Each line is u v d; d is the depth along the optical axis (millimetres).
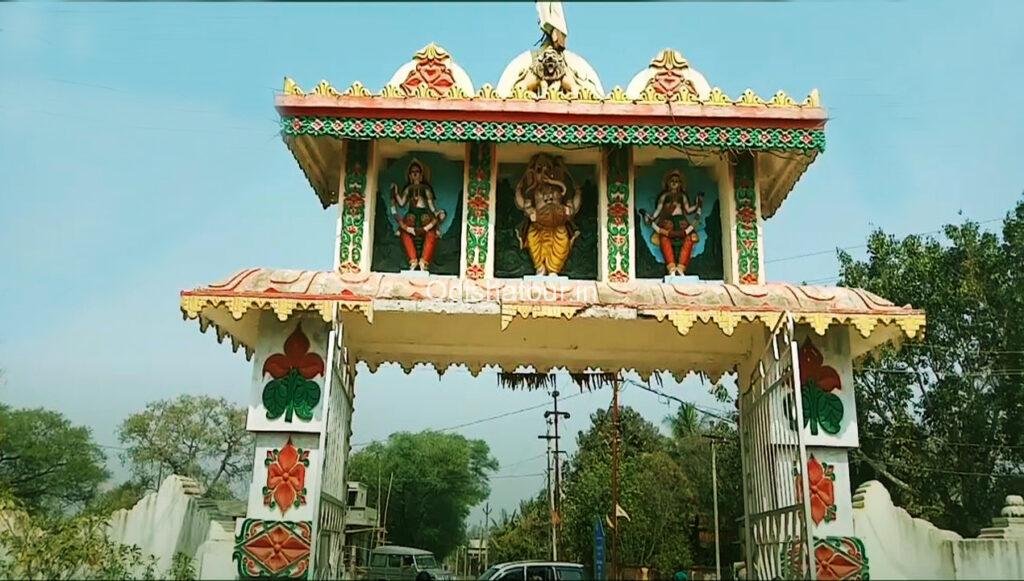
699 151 11289
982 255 24391
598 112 10633
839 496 9766
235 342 11344
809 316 9766
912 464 25891
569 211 11391
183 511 10297
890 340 10742
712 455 34156
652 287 10359
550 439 40969
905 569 9523
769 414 10391
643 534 36594
